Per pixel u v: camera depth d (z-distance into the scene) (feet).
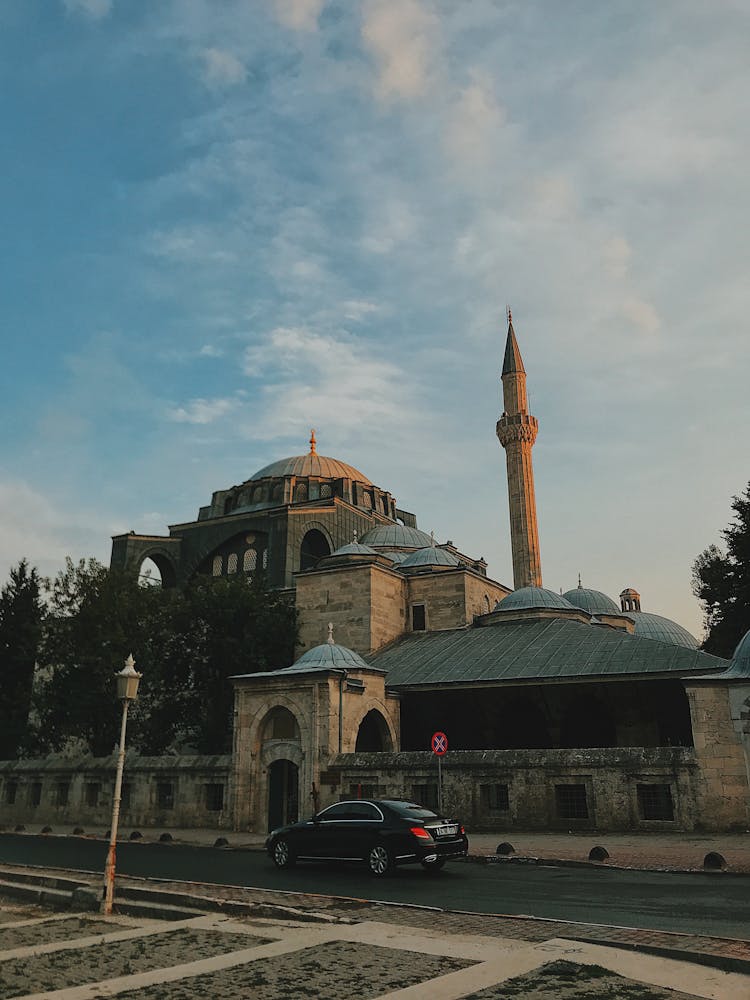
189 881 56.39
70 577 146.61
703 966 29.45
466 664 125.49
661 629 216.95
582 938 34.45
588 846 70.79
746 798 79.30
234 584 151.64
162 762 114.21
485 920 39.78
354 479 230.89
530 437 212.84
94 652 140.87
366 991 27.14
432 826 59.00
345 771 96.12
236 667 143.74
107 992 27.53
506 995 25.94
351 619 150.20
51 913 47.80
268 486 220.84
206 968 30.58
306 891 51.96
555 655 120.78
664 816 81.51
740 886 50.72
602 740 124.77
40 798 129.29
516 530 204.33
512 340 228.43
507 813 86.38
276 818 103.19
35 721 169.07
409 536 205.57
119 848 85.87
